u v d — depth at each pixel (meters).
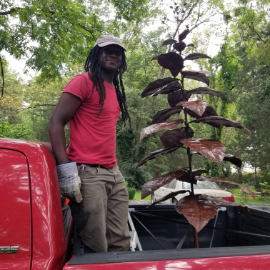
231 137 24.52
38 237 1.39
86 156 1.88
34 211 1.43
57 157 1.74
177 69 2.16
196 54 2.08
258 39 22.09
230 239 2.81
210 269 1.35
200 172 2.06
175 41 2.14
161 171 26.20
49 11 9.77
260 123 22.47
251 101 23.80
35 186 1.46
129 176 24.34
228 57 24.53
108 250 2.05
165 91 2.19
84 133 1.90
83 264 1.34
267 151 22.89
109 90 2.07
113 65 2.13
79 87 1.86
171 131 2.05
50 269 1.34
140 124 26.17
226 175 26.09
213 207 1.75
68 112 1.84
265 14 20.88
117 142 25.12
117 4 10.91
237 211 2.84
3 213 1.41
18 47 9.43
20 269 1.34
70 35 10.06
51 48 9.76
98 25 10.53
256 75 25.23
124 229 2.09
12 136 10.95
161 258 1.39
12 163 1.48
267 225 2.37
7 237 1.38
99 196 1.85
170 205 2.89
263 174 24.08
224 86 24.47
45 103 26.78
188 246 2.84
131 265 1.34
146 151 25.73
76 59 10.48
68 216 2.28
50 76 10.56
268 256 1.42
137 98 24.39
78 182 1.71
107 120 1.97
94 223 1.83
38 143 1.66
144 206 2.87
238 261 1.39
